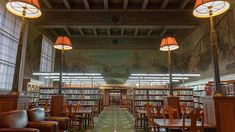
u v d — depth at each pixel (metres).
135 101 10.87
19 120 3.57
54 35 15.49
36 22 11.77
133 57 16.39
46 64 14.23
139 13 12.12
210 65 9.66
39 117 4.52
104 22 12.04
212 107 3.95
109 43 16.53
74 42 16.42
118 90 24.22
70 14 12.06
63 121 4.87
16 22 9.57
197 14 4.35
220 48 8.62
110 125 8.70
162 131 5.88
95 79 14.70
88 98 11.56
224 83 6.84
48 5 11.07
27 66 10.62
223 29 8.31
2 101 4.25
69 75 11.97
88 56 16.31
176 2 11.50
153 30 15.19
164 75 11.54
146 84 14.90
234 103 3.78
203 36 10.79
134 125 8.65
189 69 13.30
